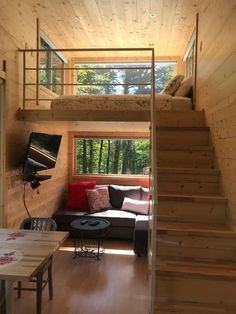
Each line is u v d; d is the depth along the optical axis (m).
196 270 2.23
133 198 5.47
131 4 3.94
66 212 5.05
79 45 5.53
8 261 1.96
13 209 3.46
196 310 2.13
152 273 2.08
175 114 3.79
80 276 3.52
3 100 3.21
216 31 3.17
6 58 3.24
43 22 4.46
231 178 2.60
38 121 3.75
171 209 2.79
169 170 3.06
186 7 4.06
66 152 5.89
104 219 4.75
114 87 6.26
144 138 5.93
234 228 2.48
